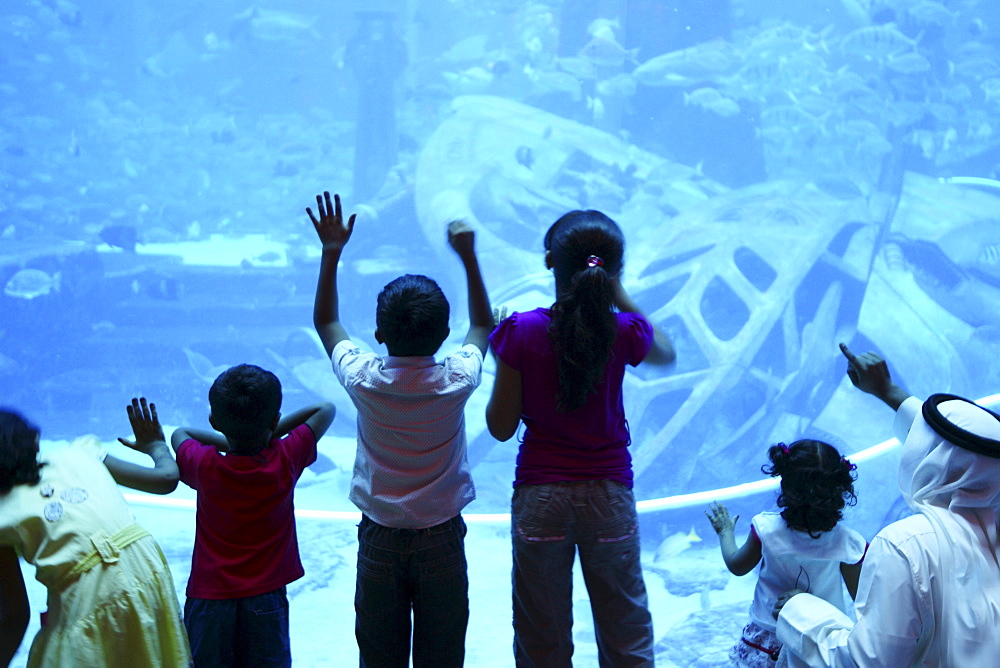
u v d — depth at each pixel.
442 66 15.78
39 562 2.14
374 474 2.25
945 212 10.61
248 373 2.35
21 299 14.56
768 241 10.02
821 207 10.43
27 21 16.09
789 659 2.11
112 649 2.14
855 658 1.74
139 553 2.22
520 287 11.17
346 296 14.96
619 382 2.28
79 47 16.45
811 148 12.17
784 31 12.71
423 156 13.41
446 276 14.81
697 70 13.27
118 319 15.30
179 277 15.79
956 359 9.12
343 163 17.34
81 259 15.25
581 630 4.30
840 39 12.28
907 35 12.03
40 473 2.23
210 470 2.35
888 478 6.95
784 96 12.59
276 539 2.40
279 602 2.39
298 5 17.41
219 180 17.05
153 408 2.53
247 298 16.06
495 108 13.63
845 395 8.99
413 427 2.21
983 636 1.64
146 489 2.36
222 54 17.28
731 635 3.87
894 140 11.73
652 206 13.02
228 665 2.34
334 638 4.03
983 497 1.74
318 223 2.44
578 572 5.04
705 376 8.97
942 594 1.67
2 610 2.15
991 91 11.78
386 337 2.22
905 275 10.02
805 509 2.44
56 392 13.52
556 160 13.37
